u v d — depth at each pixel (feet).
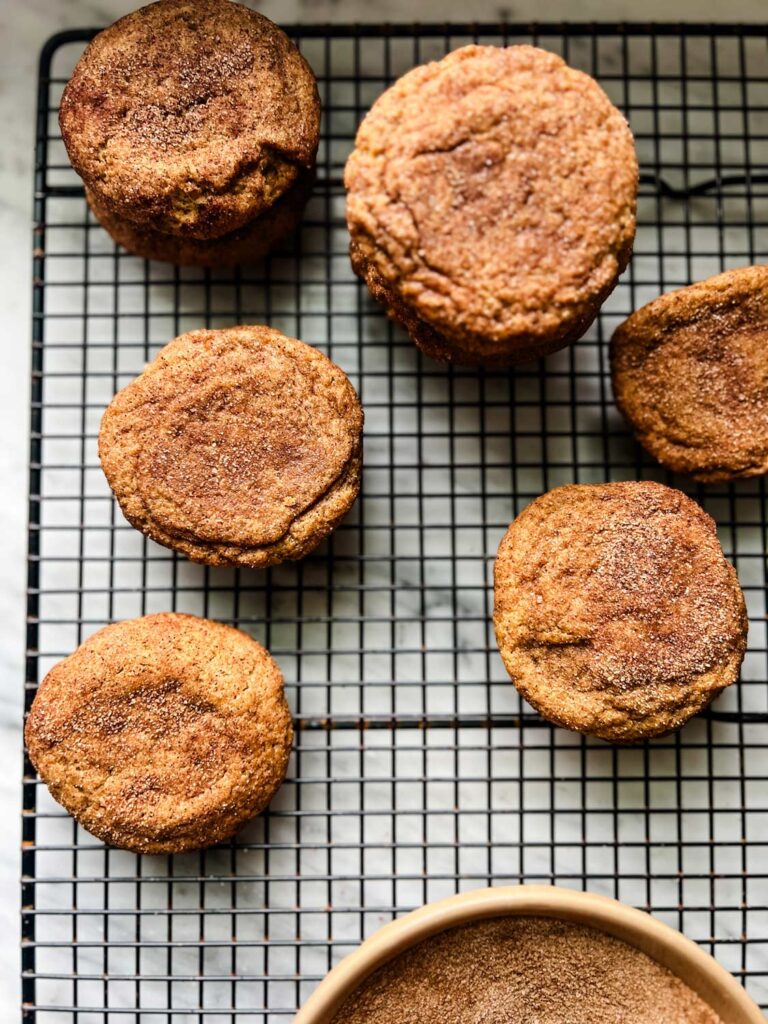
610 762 1.28
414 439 1.31
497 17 1.30
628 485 1.19
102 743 1.16
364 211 1.04
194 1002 1.27
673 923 1.27
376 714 1.27
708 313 1.17
